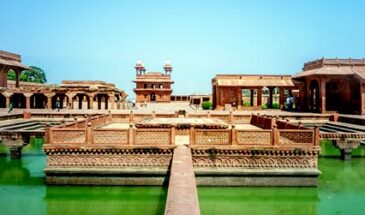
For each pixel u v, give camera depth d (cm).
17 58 4644
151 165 1202
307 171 1180
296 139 1212
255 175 1180
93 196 1170
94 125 1891
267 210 1105
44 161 1720
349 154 1781
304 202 1136
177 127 1627
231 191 1177
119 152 1202
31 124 2808
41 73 8875
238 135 1203
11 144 1742
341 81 3578
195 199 653
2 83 4294
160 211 1068
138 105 5588
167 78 6312
